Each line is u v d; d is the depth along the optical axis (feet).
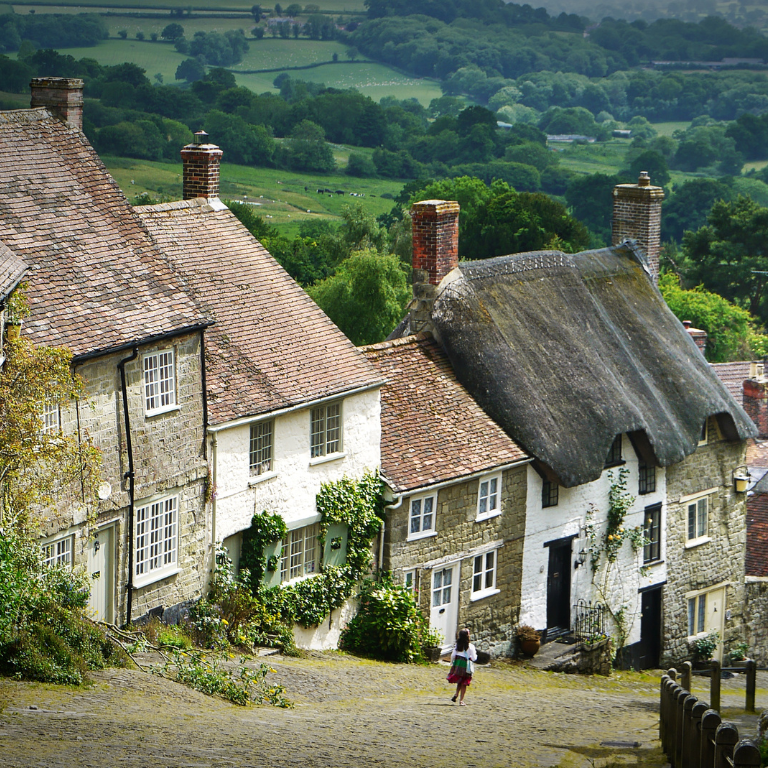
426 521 146.92
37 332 108.06
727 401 186.50
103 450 113.39
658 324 188.44
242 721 87.71
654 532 179.52
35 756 64.13
